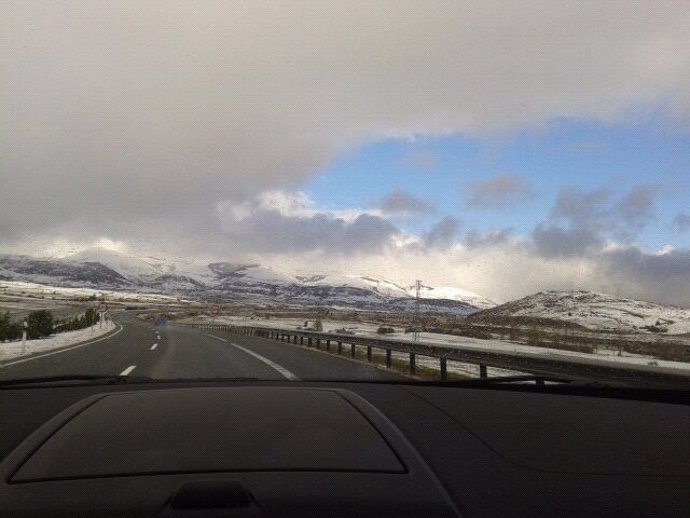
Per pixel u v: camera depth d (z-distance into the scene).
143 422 2.43
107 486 1.81
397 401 3.49
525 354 12.34
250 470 1.95
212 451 2.10
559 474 2.16
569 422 2.95
